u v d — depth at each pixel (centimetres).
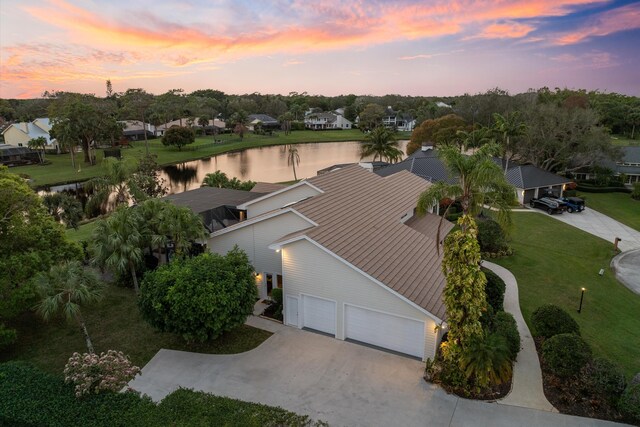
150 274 1911
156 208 2456
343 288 1872
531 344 1833
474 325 1497
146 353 1850
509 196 2119
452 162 2009
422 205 2066
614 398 1405
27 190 2103
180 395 1344
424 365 1716
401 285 1800
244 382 1630
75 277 1758
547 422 1370
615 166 5741
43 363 1789
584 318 2122
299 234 1970
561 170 5828
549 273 2692
